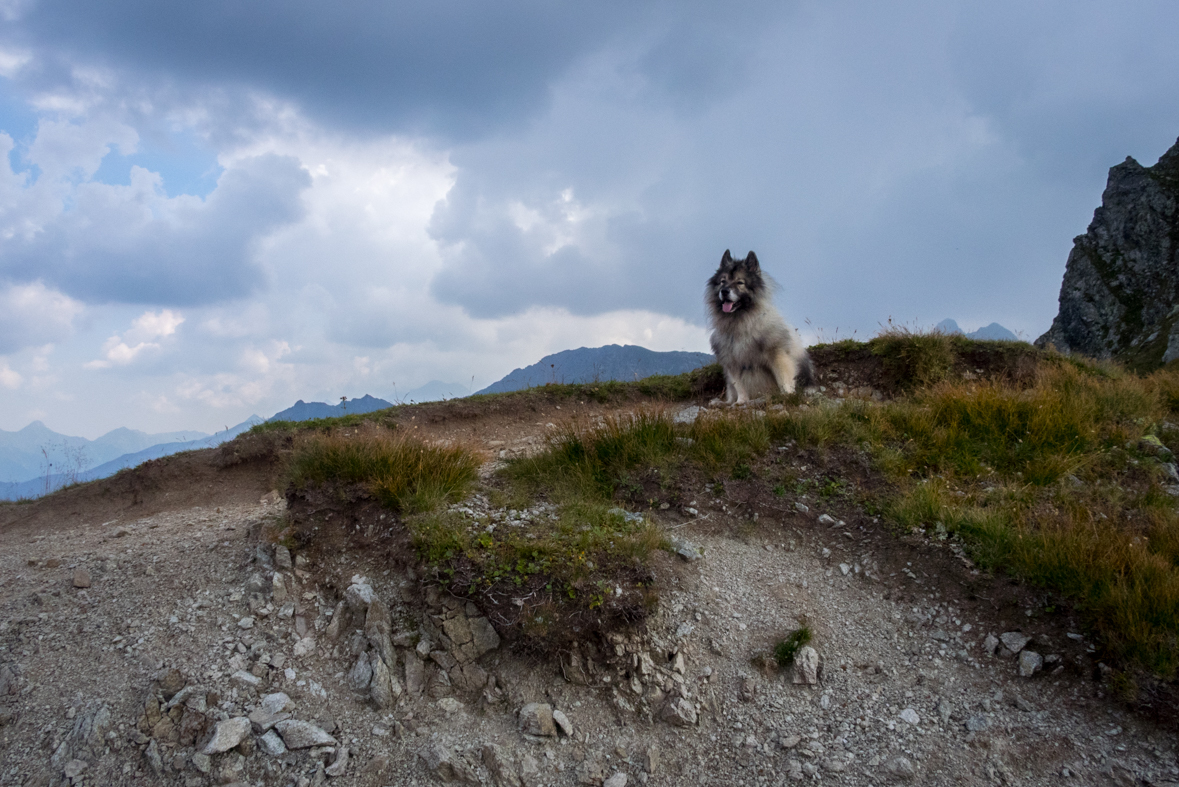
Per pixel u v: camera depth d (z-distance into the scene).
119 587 4.89
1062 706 3.54
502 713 3.82
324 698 3.88
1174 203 66.06
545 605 4.05
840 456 5.82
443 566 4.29
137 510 8.20
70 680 4.02
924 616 4.30
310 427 9.47
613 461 5.93
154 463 8.76
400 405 10.59
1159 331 58.53
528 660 4.01
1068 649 3.76
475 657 4.04
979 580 4.33
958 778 3.28
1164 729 3.27
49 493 9.27
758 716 3.77
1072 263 73.88
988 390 6.77
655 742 3.66
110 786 3.40
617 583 4.21
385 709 3.82
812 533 5.15
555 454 6.12
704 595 4.51
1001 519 4.64
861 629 4.31
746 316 9.04
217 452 9.05
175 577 4.93
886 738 3.55
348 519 5.05
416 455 5.56
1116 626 3.66
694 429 6.34
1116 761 3.21
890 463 5.60
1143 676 3.44
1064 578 4.02
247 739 3.56
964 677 3.85
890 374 9.77
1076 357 10.16
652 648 4.08
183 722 3.63
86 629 4.44
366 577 4.56
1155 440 6.09
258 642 4.20
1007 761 3.32
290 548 4.91
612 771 3.52
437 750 3.51
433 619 4.17
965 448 5.86
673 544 4.86
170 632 4.31
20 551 6.58
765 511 5.35
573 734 3.69
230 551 5.21
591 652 4.00
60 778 3.43
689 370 12.52
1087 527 4.42
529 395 11.19
